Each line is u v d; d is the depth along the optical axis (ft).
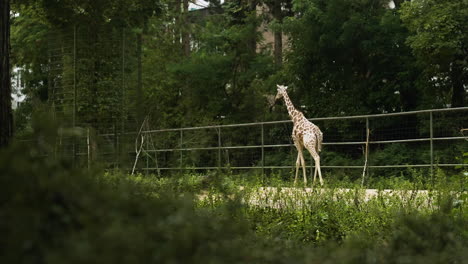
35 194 4.69
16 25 74.13
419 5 53.62
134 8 44.11
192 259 5.12
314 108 67.92
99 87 41.65
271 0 79.30
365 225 19.27
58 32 42.29
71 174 5.31
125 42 43.27
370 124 63.98
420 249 8.64
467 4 51.72
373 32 62.80
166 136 54.13
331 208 21.29
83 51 41.47
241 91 77.87
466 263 8.00
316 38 64.59
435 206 19.44
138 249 4.74
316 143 38.17
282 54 72.79
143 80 77.66
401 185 24.58
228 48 78.33
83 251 4.04
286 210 22.33
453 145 55.11
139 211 5.67
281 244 10.27
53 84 42.11
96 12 41.78
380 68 64.18
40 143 5.47
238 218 12.18
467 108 31.35
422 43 52.60
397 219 14.49
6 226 4.26
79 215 4.72
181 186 14.40
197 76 75.25
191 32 88.22
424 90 61.05
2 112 12.35
